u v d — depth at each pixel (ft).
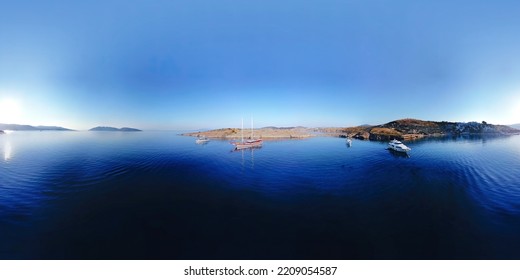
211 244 60.95
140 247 59.52
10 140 418.10
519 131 613.52
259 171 151.64
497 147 271.90
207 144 350.43
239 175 140.26
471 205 86.07
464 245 59.41
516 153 219.61
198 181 126.11
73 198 97.25
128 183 122.31
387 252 57.16
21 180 126.21
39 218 76.23
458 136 479.00
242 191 106.52
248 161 191.72
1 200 93.66
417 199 93.04
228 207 86.69
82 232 67.05
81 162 183.32
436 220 73.56
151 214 80.48
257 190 107.76
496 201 89.97
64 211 82.69
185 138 512.22
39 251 57.62
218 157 214.48
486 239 62.03
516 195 96.84
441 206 85.40
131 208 86.22
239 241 62.28
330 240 62.54
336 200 92.79
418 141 362.94
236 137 496.64
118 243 61.41
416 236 63.98
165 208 86.02
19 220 74.54
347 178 129.59
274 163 181.16
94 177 135.23
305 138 477.36
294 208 84.84
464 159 189.16
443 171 145.59
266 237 64.39
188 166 170.19
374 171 147.84
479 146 284.61
